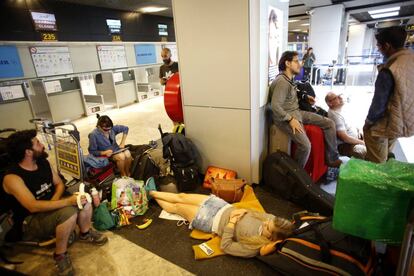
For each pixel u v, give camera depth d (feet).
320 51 31.01
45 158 6.13
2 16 16.39
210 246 6.00
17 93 16.11
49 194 6.10
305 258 4.59
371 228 3.65
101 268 5.65
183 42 8.06
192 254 5.91
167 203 7.51
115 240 6.48
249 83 7.36
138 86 26.27
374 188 3.46
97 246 6.30
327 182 8.80
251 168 8.28
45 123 9.55
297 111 8.38
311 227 5.07
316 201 6.90
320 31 30.48
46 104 18.03
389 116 6.24
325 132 8.37
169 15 31.86
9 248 6.33
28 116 16.74
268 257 5.19
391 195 3.39
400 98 5.96
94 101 21.63
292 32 72.43
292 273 4.77
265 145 9.00
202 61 7.91
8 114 15.78
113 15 24.67
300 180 7.25
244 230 5.78
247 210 6.27
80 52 21.02
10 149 5.39
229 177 8.41
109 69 23.77
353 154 8.73
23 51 17.19
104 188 7.70
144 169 8.45
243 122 7.86
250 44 7.02
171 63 13.85
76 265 5.74
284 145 8.61
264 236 5.59
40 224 5.60
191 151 8.49
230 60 7.42
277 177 7.81
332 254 4.41
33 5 17.95
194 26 7.68
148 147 10.19
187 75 8.39
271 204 7.59
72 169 8.44
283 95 7.95
